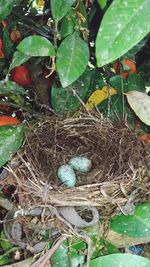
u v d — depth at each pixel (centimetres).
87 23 53
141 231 48
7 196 53
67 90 57
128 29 31
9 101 62
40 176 51
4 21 60
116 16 31
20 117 64
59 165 56
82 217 49
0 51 60
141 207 49
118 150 54
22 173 50
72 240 49
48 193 48
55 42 45
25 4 62
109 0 44
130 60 62
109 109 58
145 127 60
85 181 55
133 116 59
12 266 51
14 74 60
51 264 49
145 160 52
